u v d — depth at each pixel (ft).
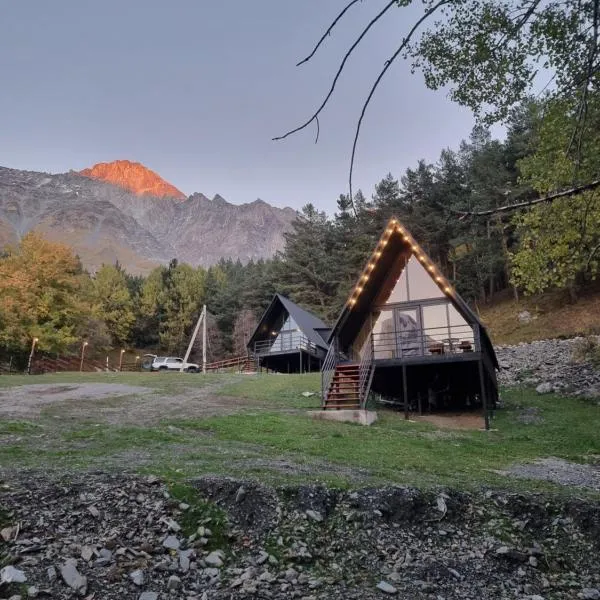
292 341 136.77
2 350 144.46
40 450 34.32
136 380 94.53
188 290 258.37
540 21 21.25
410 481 30.48
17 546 20.03
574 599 20.84
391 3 10.43
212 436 44.11
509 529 25.86
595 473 38.60
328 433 47.55
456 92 27.48
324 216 203.31
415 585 20.72
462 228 148.56
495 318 143.74
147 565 20.07
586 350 90.53
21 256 152.05
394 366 65.57
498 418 62.64
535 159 50.67
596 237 42.04
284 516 24.88
